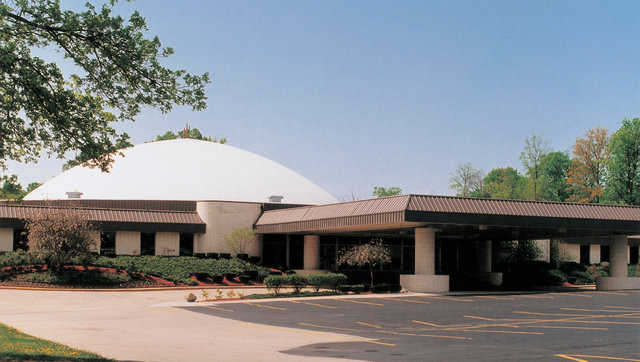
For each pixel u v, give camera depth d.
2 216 39.66
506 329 18.19
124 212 44.22
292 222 42.91
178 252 45.84
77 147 14.33
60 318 21.83
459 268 50.94
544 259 54.09
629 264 58.50
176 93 14.24
